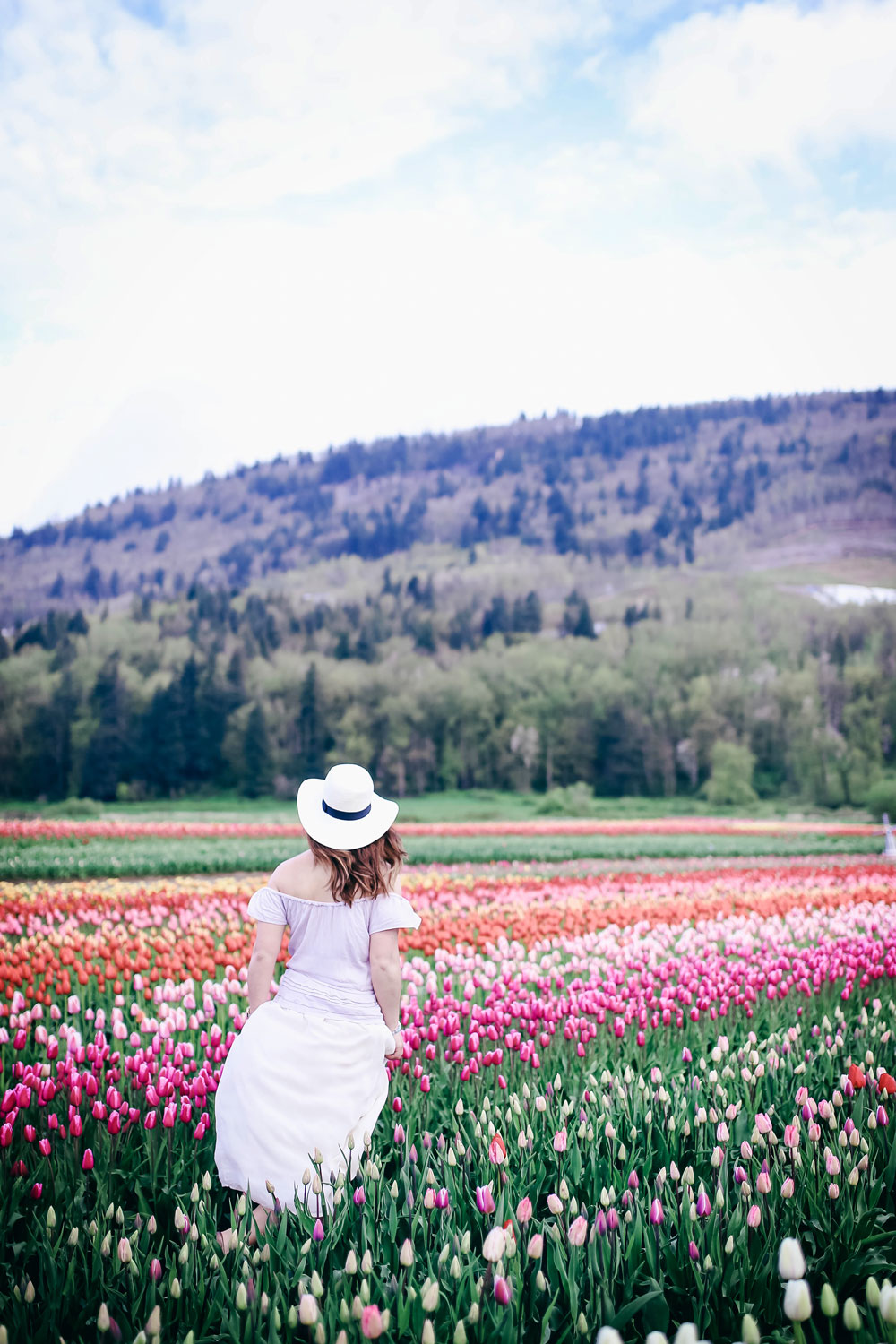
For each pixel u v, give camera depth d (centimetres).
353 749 9738
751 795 8069
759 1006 687
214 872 2177
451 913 1103
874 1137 399
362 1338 268
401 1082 487
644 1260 319
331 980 374
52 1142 420
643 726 9275
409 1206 341
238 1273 303
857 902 1266
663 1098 417
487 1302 281
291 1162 348
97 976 709
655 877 1738
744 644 10688
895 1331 249
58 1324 293
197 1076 438
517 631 13012
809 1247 339
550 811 6775
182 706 9369
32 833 3238
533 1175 380
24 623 15450
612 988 645
